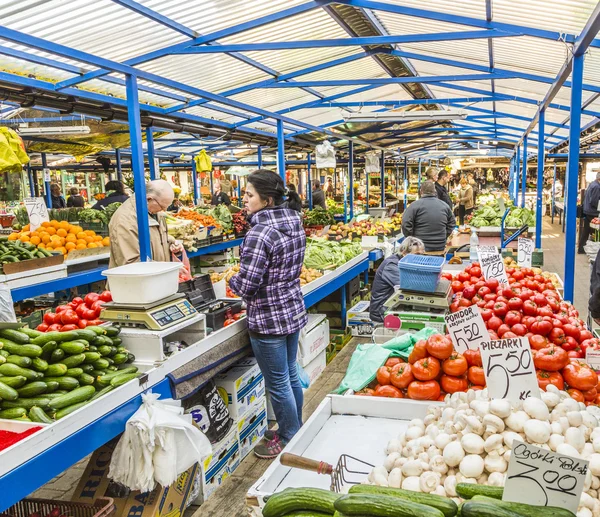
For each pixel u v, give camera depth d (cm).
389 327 392
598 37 471
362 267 738
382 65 711
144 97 664
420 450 182
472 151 2011
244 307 406
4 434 233
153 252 444
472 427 173
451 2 432
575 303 812
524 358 200
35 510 263
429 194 710
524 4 412
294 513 162
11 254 539
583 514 151
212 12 420
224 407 358
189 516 324
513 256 769
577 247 1444
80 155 1140
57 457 231
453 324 259
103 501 266
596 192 1238
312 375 529
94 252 642
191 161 1820
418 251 525
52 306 602
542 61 592
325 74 714
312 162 1970
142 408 275
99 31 415
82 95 566
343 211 1488
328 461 217
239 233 980
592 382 237
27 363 254
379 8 400
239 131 938
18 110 736
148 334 298
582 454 169
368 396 259
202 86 642
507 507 143
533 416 175
